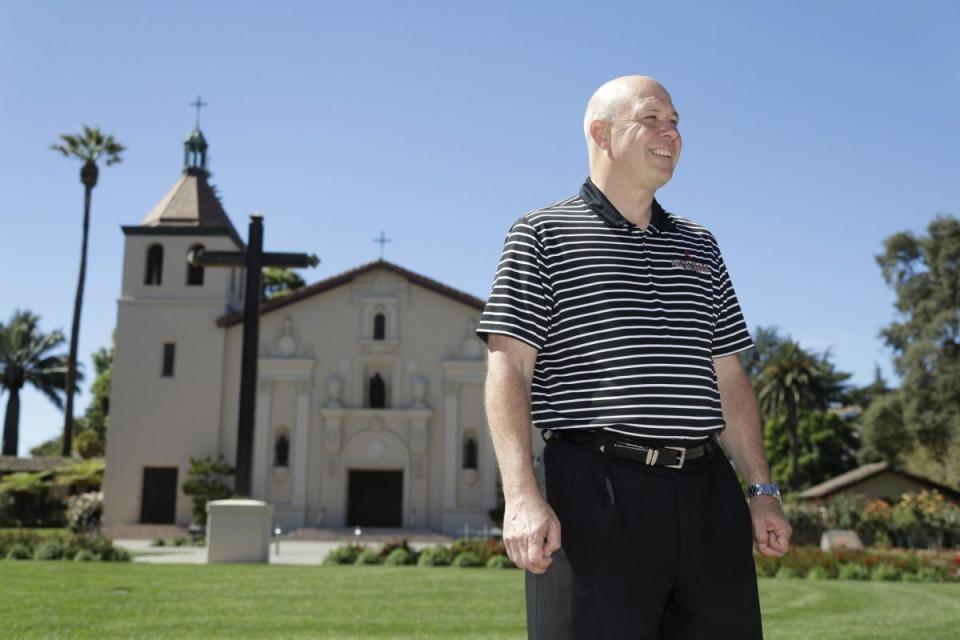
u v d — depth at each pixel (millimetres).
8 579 10461
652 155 2645
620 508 2408
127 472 34656
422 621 7625
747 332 2920
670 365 2523
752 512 2730
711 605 2455
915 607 9383
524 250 2619
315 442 35344
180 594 9430
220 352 35594
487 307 2600
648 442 2461
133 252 36375
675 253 2709
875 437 44344
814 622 7871
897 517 31125
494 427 2449
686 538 2438
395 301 36406
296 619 7594
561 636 2369
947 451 42750
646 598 2381
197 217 37031
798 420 59406
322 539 32594
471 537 33094
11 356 53625
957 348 41938
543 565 2230
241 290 38875
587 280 2574
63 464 42906
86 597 8766
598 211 2676
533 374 2639
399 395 35844
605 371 2506
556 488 2463
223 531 17438
